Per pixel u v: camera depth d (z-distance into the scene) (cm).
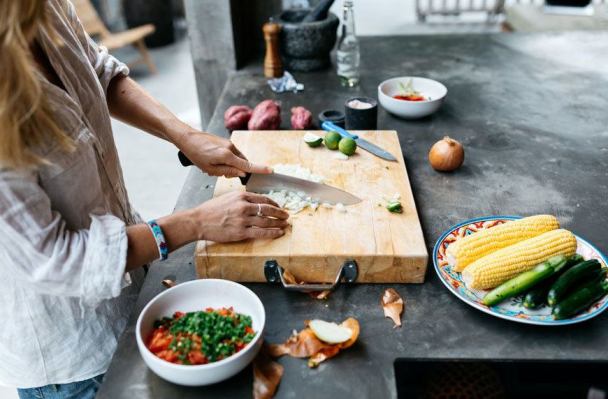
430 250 120
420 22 576
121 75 130
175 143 128
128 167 354
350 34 202
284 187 129
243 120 171
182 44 569
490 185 144
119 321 111
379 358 95
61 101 91
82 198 96
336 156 146
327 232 115
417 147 163
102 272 88
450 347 97
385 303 106
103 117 109
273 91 206
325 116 173
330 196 127
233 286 98
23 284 89
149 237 97
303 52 217
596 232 125
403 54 240
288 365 94
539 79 211
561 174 149
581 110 186
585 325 101
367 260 109
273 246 111
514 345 97
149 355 85
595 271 100
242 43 237
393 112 178
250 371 93
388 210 123
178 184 336
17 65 72
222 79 233
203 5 215
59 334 103
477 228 117
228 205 107
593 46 242
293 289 107
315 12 216
